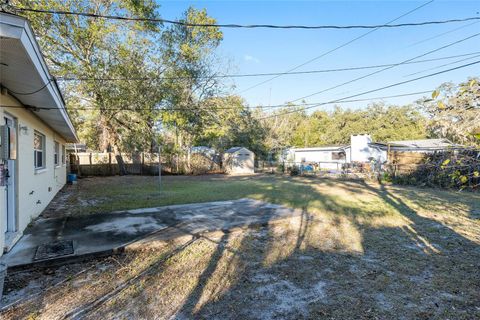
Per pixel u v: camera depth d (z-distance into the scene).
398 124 32.38
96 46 14.78
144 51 15.95
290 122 38.19
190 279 3.18
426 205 7.73
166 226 5.28
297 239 4.68
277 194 9.77
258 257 3.87
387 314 2.51
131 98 15.67
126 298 2.75
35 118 6.11
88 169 17.77
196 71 18.19
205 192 10.25
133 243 4.22
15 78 3.52
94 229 5.04
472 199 8.72
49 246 4.05
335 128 35.31
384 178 13.67
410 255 3.98
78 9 13.96
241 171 22.12
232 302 2.70
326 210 6.98
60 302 2.66
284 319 2.43
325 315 2.49
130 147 21.62
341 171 18.28
